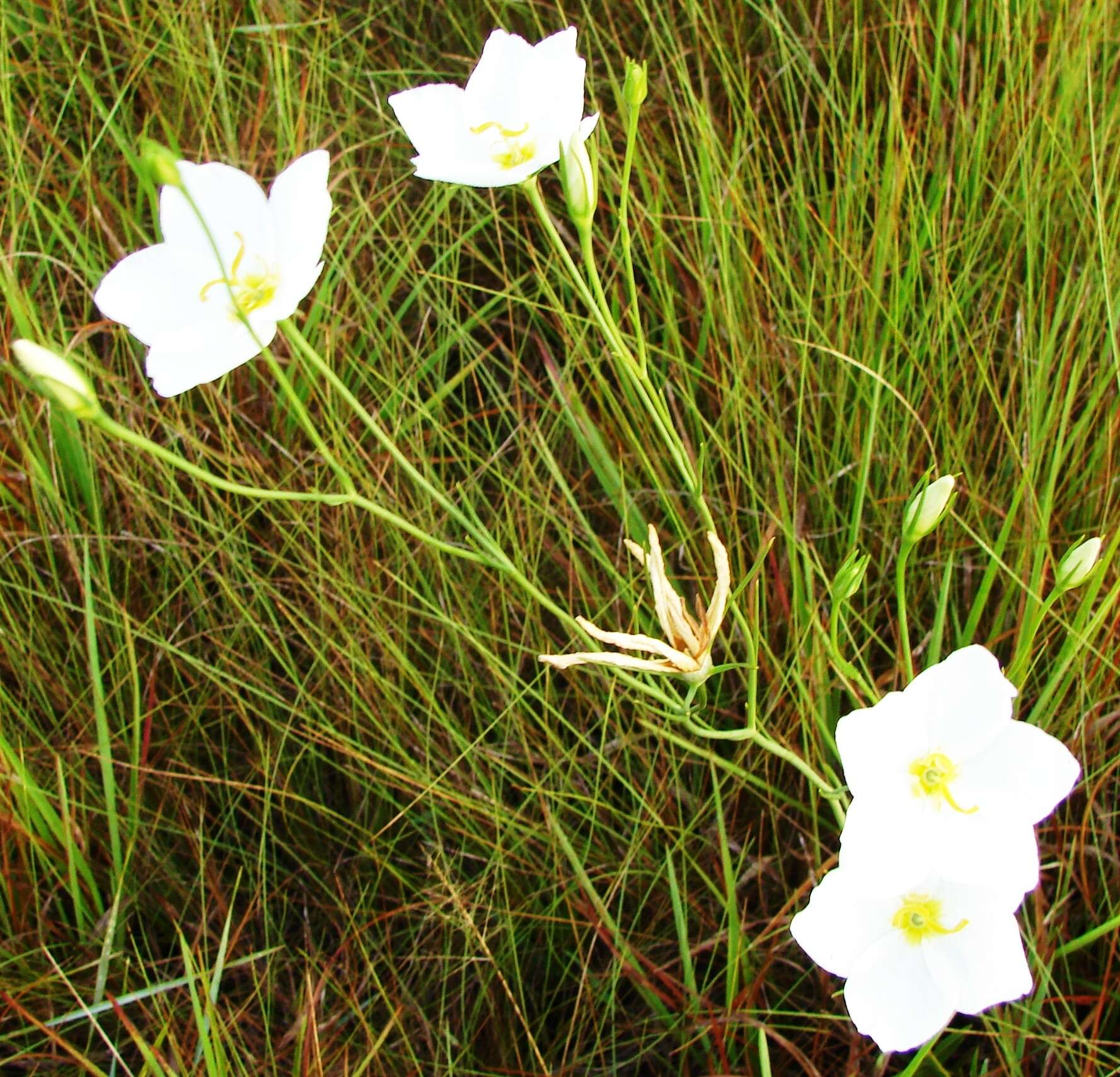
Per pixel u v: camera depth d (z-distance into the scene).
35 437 0.43
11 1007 0.38
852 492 0.43
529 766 0.40
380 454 0.44
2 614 0.42
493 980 0.39
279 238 0.29
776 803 0.41
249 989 0.40
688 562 0.43
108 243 0.48
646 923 0.40
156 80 0.50
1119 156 0.43
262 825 0.39
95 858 0.41
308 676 0.41
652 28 0.46
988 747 0.28
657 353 0.46
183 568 0.43
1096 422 0.42
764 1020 0.38
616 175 0.46
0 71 0.46
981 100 0.45
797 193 0.45
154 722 0.43
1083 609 0.34
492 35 0.31
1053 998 0.35
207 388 0.45
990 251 0.44
